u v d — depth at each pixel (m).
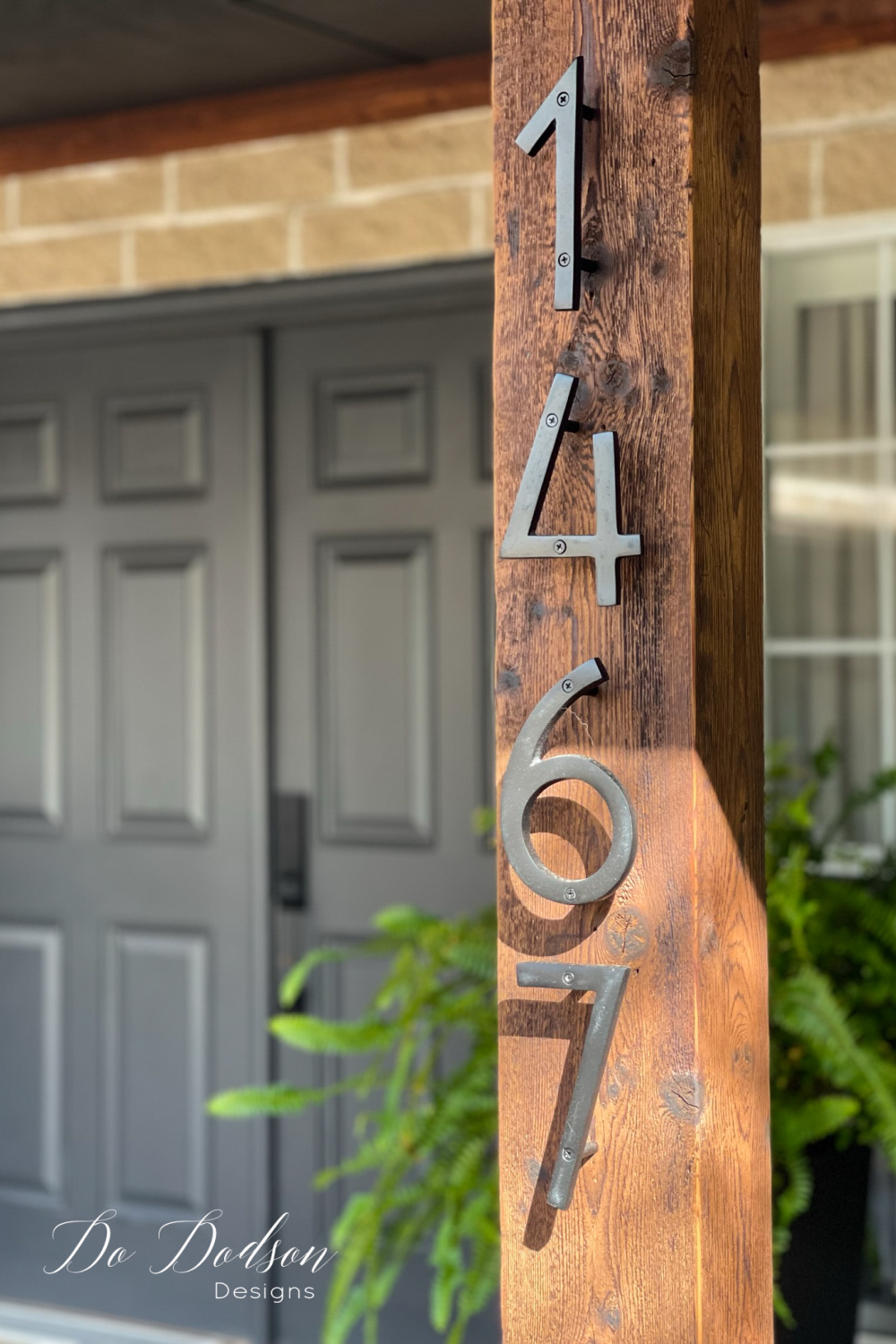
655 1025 1.46
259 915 3.55
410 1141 2.56
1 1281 3.76
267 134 3.45
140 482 3.69
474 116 3.30
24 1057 3.77
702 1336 1.44
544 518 1.51
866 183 3.07
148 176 3.60
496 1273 2.46
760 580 1.60
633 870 1.47
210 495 3.62
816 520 3.22
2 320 3.74
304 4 2.85
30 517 3.80
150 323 3.63
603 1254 1.48
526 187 1.52
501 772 1.54
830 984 2.54
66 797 3.76
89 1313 3.66
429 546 3.44
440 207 3.34
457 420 3.42
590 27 1.48
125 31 2.98
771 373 3.23
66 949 3.75
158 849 3.66
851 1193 2.60
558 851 1.51
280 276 3.49
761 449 1.61
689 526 1.44
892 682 3.17
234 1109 2.65
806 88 3.10
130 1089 3.67
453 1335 2.48
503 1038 1.54
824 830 3.20
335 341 3.53
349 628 3.52
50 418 3.78
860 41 3.04
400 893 3.46
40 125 3.61
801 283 3.21
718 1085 1.48
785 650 3.24
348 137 3.41
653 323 1.45
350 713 3.52
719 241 1.50
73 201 3.68
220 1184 3.56
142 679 3.69
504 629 1.54
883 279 3.13
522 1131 1.53
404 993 2.78
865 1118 2.53
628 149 1.46
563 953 1.50
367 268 3.41
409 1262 3.37
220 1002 3.59
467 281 3.32
